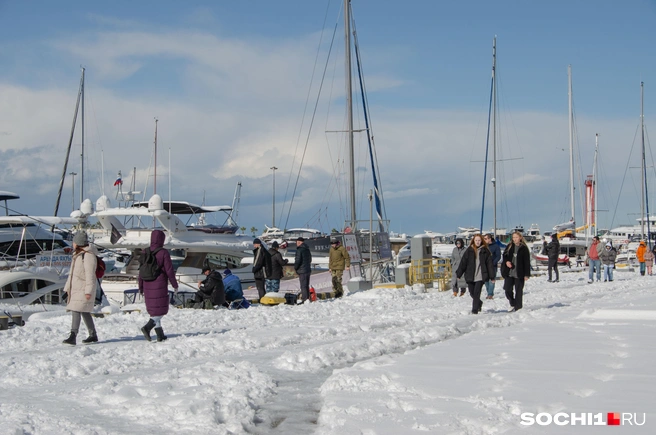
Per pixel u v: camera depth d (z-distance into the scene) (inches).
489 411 257.0
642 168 2883.9
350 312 725.3
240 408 283.0
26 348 491.5
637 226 3585.1
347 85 1486.2
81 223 1256.8
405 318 634.8
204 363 397.1
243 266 1445.6
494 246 887.7
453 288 976.9
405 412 261.6
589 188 3139.8
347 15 1501.0
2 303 983.0
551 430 230.5
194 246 1312.7
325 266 1643.7
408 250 2370.8
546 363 352.5
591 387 292.4
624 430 228.2
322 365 392.8
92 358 428.1
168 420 266.4
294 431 254.2
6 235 1249.4
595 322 558.9
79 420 269.0
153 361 422.6
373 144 1588.3
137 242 1266.0
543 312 666.8
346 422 248.5
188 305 864.3
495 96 2220.7
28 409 287.1
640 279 1365.7
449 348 418.9
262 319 657.6
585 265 2324.1
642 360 357.4
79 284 502.6
